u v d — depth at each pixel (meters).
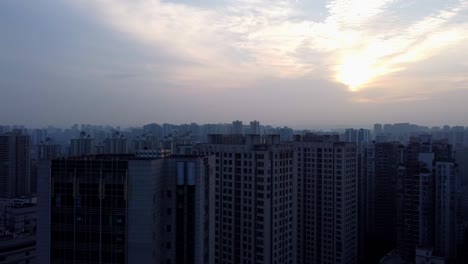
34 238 181.00
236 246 167.12
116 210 92.62
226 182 170.50
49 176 95.19
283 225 167.00
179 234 98.44
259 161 159.50
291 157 172.62
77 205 94.12
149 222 92.00
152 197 92.50
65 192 94.56
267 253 158.75
